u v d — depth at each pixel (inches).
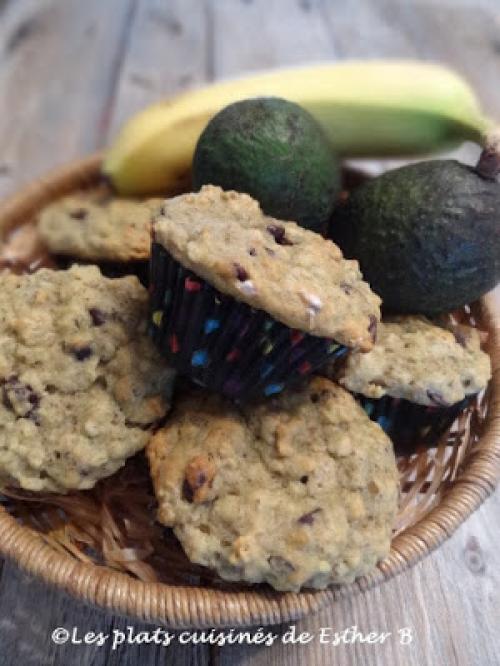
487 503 9.4
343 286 6.9
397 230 8.1
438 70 10.6
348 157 10.9
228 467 6.9
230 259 6.1
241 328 6.4
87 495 7.8
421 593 8.4
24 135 14.3
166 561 7.4
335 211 9.3
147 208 9.7
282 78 10.4
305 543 6.4
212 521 6.6
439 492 8.0
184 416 7.4
